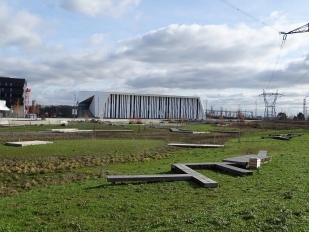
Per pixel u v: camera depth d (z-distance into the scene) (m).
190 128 61.50
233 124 78.31
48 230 7.71
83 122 73.62
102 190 11.59
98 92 120.94
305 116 116.69
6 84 116.25
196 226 6.82
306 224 6.46
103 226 7.82
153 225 7.41
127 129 55.06
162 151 26.95
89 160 21.22
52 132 43.53
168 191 11.05
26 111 125.44
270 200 8.57
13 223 8.32
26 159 20.92
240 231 6.30
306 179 11.92
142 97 129.75
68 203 9.96
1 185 14.72
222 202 9.09
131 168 18.94
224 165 15.45
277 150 24.38
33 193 12.11
